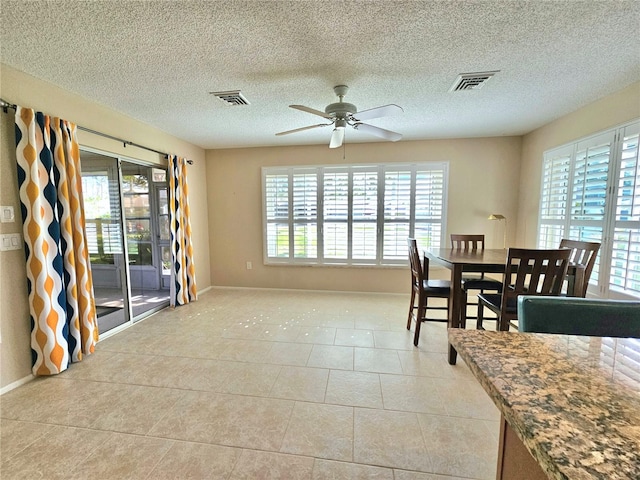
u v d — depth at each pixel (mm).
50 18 1610
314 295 4543
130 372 2328
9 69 2125
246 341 2896
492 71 2273
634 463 436
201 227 4734
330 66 2193
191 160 4301
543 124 3566
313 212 4645
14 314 2158
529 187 3902
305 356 2584
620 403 580
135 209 3793
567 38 1855
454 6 1567
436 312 3756
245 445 1594
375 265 4543
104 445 1595
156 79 2369
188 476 1409
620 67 2184
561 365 728
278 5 1543
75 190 2496
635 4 1546
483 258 2750
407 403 1936
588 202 2811
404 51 2000
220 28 1732
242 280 4953
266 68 2211
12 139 2154
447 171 4266
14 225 2164
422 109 3070
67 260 2420
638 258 2287
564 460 445
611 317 986
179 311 3809
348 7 1567
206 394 2043
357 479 1388
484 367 717
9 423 1765
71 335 2451
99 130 2891
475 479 1383
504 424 832
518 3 1549
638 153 2303
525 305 1023
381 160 4398
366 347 2754
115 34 1771
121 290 3328
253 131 3811
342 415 1823
